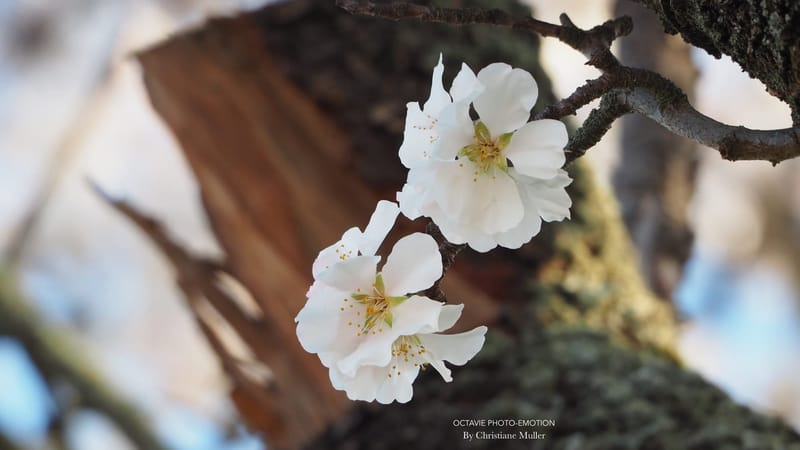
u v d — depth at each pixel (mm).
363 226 802
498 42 843
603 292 810
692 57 1119
